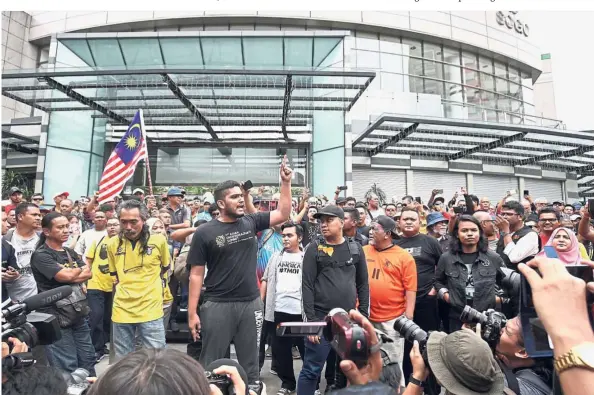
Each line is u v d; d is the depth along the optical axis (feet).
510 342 5.61
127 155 25.94
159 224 16.14
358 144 52.95
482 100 67.51
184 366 2.75
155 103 42.34
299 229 15.37
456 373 4.58
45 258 11.80
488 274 12.05
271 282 15.24
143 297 12.14
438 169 58.23
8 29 62.18
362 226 20.02
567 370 2.52
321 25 59.98
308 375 11.13
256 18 58.34
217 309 10.72
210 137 51.08
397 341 12.57
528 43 73.26
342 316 5.18
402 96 58.03
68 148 45.47
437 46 65.46
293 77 37.01
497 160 60.39
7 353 5.40
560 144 52.01
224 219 11.19
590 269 4.00
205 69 34.71
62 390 4.54
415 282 12.94
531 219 21.18
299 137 50.96
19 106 62.49
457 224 12.69
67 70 36.88
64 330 11.70
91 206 25.05
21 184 53.47
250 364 10.84
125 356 2.87
